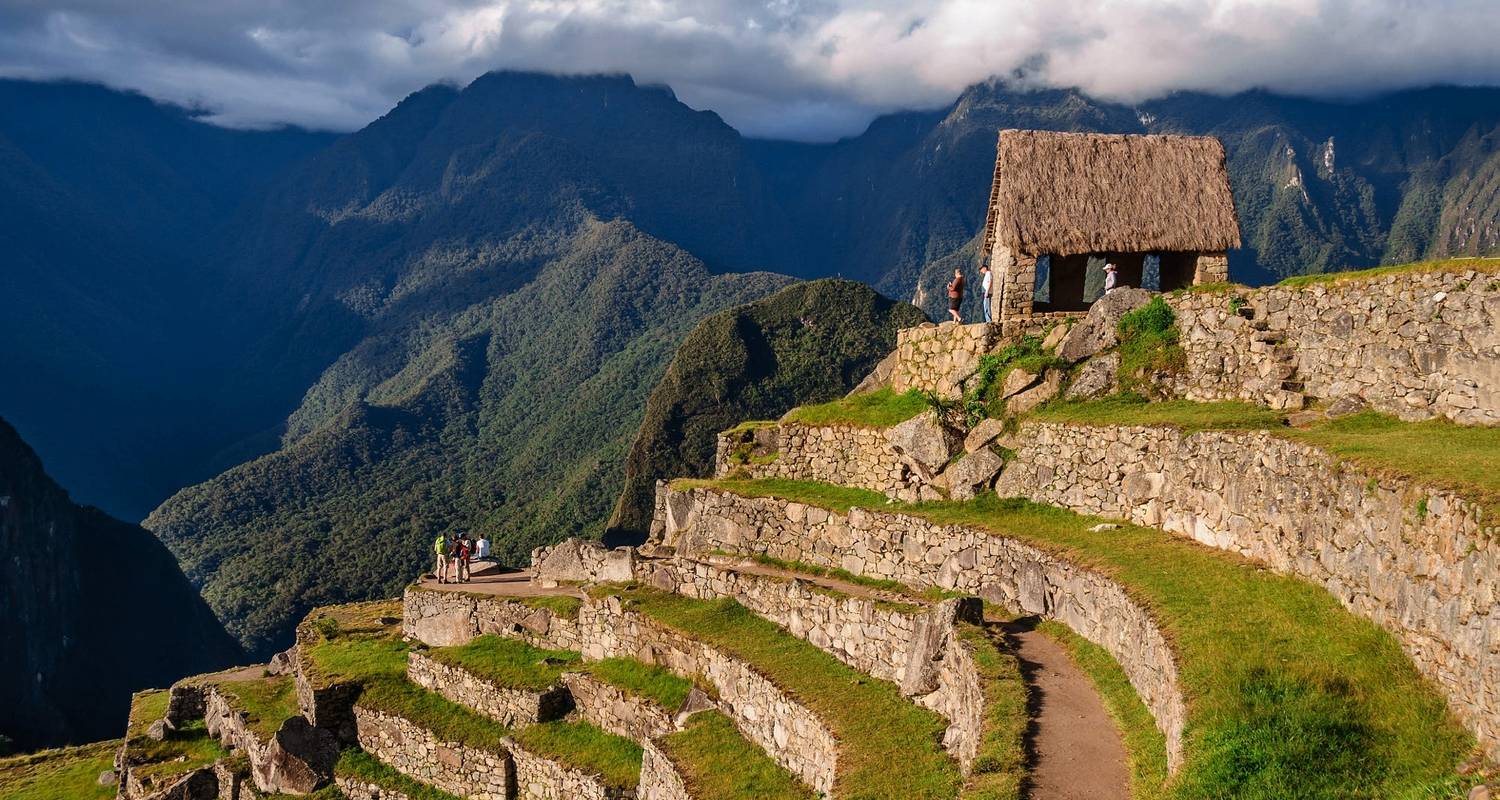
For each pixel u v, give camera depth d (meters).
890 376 36.12
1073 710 18.19
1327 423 22.48
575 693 30.02
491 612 35.62
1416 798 12.12
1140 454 24.83
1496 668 12.49
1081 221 30.44
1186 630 17.38
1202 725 14.73
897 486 30.45
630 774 26.05
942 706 20.66
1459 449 17.52
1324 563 18.05
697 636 27.27
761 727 23.58
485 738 30.14
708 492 33.47
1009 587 24.36
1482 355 20.52
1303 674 15.12
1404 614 15.04
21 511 140.62
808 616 25.86
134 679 134.75
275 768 33.00
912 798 17.25
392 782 31.66
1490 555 12.98
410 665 34.94
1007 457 28.27
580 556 36.75
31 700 127.06
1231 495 21.69
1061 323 29.62
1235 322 26.16
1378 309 22.98
